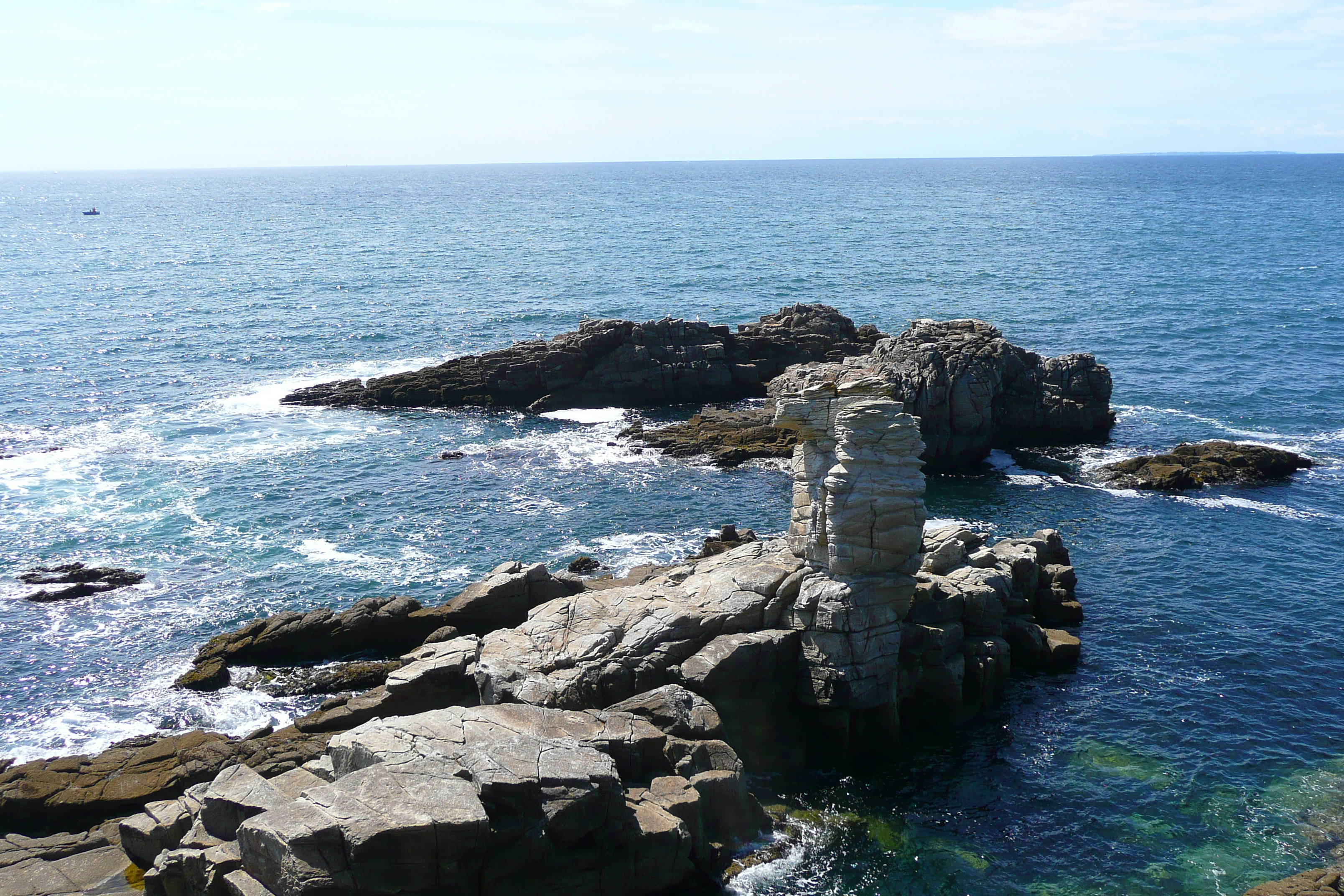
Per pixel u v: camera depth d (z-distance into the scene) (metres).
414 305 113.94
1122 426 70.75
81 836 28.05
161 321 104.56
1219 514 54.97
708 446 65.25
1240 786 32.34
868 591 34.78
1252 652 40.72
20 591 45.38
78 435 67.69
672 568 43.22
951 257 151.25
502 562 49.03
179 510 54.97
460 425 72.06
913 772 33.69
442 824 22.50
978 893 27.80
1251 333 95.19
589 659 33.94
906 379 62.16
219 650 39.66
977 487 59.94
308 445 66.62
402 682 34.00
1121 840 29.95
